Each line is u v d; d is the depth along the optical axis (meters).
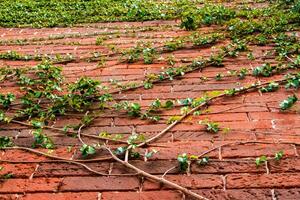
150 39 2.86
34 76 2.56
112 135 2.03
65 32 3.10
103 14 3.35
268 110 2.10
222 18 3.04
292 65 2.39
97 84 2.32
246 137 1.95
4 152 1.98
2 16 3.44
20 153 1.97
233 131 1.99
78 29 3.13
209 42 2.73
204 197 1.70
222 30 2.88
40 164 1.90
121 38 2.91
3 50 2.90
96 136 2.02
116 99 2.28
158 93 2.31
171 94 2.29
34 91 2.37
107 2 3.59
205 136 1.98
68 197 1.75
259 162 1.81
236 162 1.83
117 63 2.62
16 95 2.39
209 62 2.51
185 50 2.69
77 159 1.91
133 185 1.77
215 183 1.75
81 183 1.80
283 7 3.13
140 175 1.80
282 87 2.25
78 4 3.59
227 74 2.41
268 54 2.54
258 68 2.38
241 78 2.36
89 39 2.95
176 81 2.39
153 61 2.60
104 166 1.86
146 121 2.10
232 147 1.90
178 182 1.77
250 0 3.41
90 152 1.91
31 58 2.76
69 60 2.69
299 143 1.89
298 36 2.70
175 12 3.26
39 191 1.78
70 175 1.84
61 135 2.05
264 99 2.18
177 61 2.56
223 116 2.09
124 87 2.36
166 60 2.59
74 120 2.15
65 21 3.28
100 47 2.82
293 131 1.96
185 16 3.11
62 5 3.60
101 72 2.55
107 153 1.92
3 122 2.18
